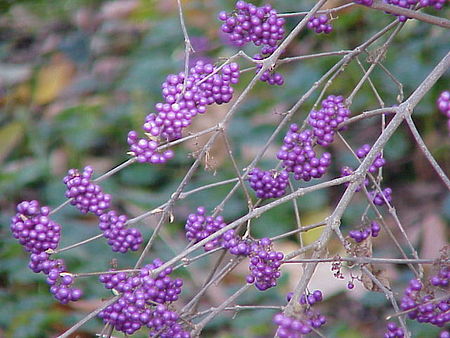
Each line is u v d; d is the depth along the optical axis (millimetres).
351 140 8188
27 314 6656
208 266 7133
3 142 9391
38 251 3588
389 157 8016
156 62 9461
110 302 3465
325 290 6777
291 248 7273
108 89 10172
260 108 8383
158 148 3541
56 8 12781
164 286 3512
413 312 3543
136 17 11211
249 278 3492
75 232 7453
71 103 10086
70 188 3699
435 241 7082
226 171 8062
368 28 8242
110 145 9273
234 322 6598
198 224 3842
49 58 11664
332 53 4121
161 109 3555
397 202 7887
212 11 9852
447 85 7793
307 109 8180
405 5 4020
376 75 7902
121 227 3723
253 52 8742
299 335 2975
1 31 12844
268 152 8109
